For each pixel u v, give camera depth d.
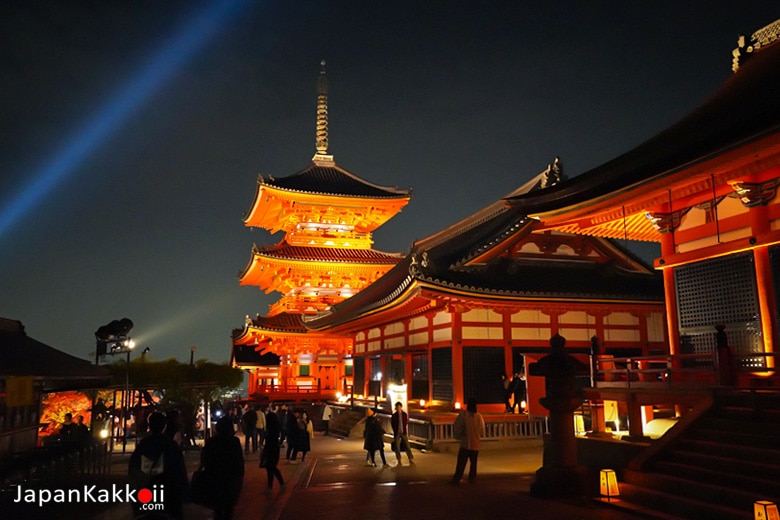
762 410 13.91
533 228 32.97
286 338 61.91
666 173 16.59
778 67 16.02
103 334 26.14
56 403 39.53
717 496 12.15
